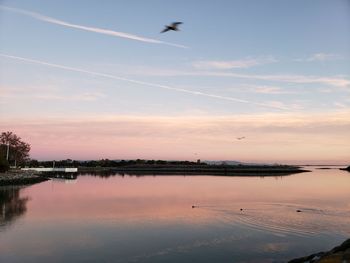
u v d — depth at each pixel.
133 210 52.16
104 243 33.69
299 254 30.72
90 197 70.50
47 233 37.31
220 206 56.94
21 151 176.00
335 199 67.19
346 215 48.50
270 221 43.97
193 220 44.44
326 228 40.22
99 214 48.44
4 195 74.56
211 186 100.62
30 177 125.75
